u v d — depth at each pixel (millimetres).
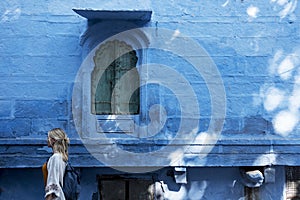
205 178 7168
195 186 7148
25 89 7023
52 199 4945
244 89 7191
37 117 6996
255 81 7211
